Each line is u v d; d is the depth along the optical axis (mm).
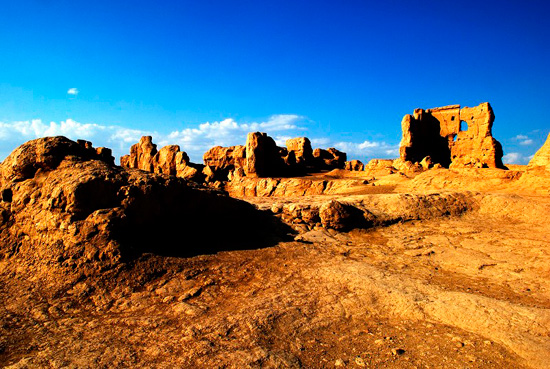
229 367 4734
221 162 45781
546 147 18672
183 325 6207
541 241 10727
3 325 6242
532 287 7738
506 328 5551
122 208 9180
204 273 8859
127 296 7570
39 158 10203
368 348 5293
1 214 9695
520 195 16547
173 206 10703
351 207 14727
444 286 7914
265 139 36438
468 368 4586
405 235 13250
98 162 10445
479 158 30500
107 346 5441
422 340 5469
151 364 4879
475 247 11117
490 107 38875
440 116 43281
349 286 7906
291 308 6750
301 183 31375
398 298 6988
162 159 38875
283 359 4918
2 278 8297
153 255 9062
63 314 6773
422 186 23625
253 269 9273
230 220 12766
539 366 4527
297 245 11633
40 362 4949
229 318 6316
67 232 8500
